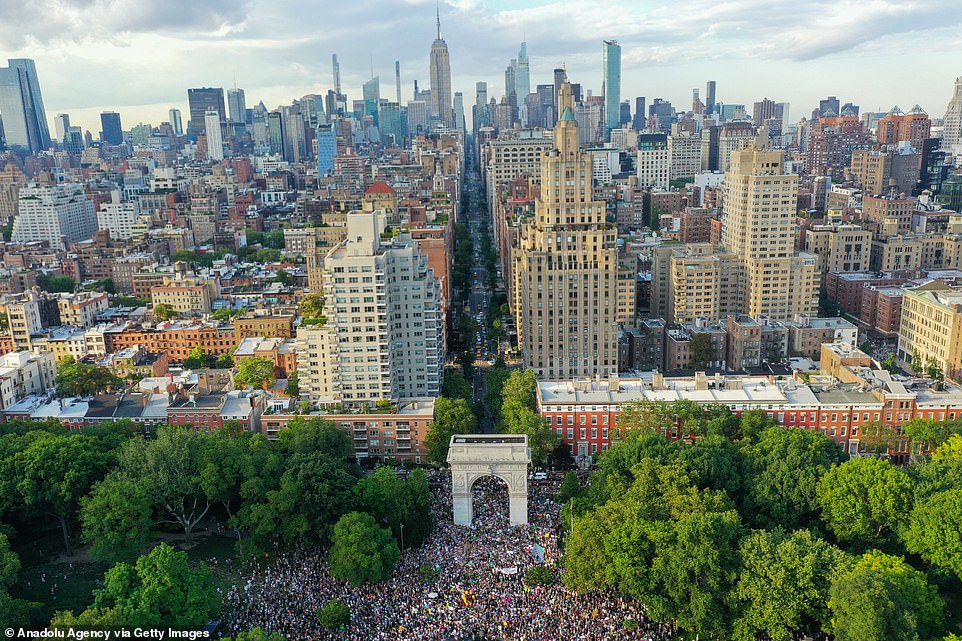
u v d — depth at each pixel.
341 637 172.12
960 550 182.75
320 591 190.75
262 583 196.88
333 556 193.62
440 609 181.88
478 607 182.88
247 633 159.88
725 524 185.50
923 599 166.75
